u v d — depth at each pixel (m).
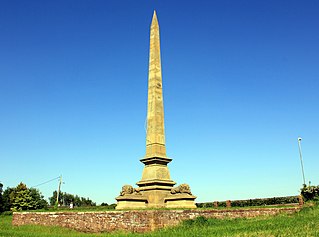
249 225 19.38
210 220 21.69
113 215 21.09
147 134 28.00
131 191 25.08
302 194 36.56
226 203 36.12
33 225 25.91
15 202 78.00
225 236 15.72
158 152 27.11
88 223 22.28
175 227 19.86
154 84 28.69
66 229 22.97
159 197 25.58
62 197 115.25
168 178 26.95
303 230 16.14
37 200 81.56
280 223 19.22
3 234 20.88
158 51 29.95
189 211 21.84
